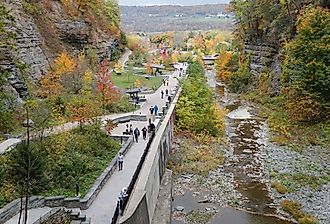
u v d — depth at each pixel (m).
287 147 47.94
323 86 53.44
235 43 100.44
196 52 149.38
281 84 65.94
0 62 39.50
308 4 64.88
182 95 56.22
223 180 38.50
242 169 41.41
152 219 29.39
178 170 40.66
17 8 51.22
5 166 25.39
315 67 53.41
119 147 35.44
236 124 59.59
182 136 50.69
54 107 39.03
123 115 47.31
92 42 76.31
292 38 68.31
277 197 34.66
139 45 125.56
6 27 43.59
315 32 54.62
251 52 87.88
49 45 58.66
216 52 158.75
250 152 46.69
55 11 65.06
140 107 52.88
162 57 109.88
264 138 52.19
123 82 71.62
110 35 91.94
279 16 73.81
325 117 53.34
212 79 104.88
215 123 54.19
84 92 47.16
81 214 23.11
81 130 35.59
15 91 39.53
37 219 21.59
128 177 29.44
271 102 69.56
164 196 33.84
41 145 28.92
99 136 35.44
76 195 25.41
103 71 52.81
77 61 59.38
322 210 32.00
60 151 29.52
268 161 43.50
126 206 23.23
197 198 34.47
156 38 173.38
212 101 62.75
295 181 37.78
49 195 25.17
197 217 30.89
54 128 34.84
